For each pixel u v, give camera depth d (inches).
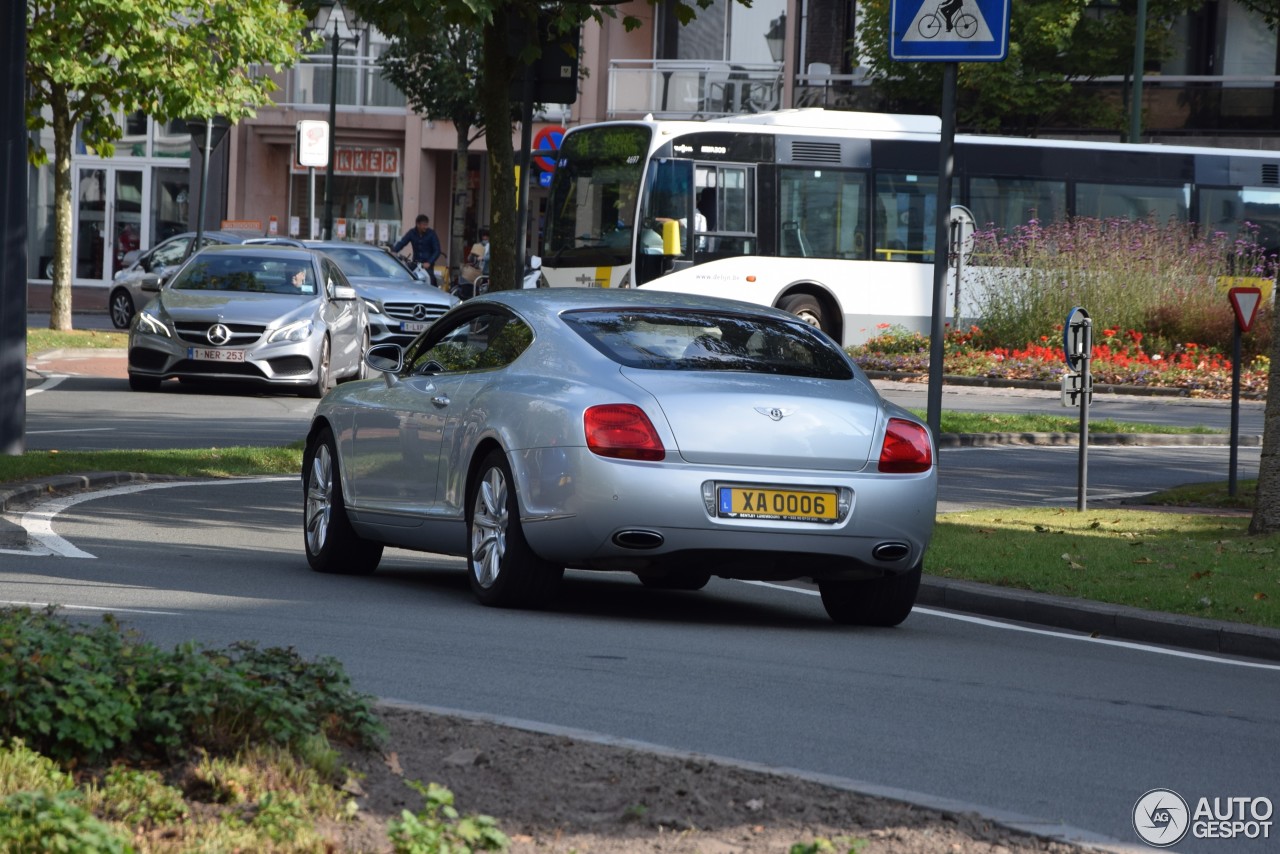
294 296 2832.2
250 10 3403.1
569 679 856.3
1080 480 1769.2
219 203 6348.4
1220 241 3858.3
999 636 1120.2
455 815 534.0
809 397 1053.2
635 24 1801.2
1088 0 4687.5
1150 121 5216.5
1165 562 1359.5
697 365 1067.9
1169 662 1045.8
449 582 1258.6
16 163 1702.8
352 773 594.6
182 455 1899.6
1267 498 1552.7
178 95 3363.7
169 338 2716.5
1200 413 3075.8
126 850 485.4
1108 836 610.5
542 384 1069.1
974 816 593.9
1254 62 5241.1
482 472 1093.8
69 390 2780.5
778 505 1026.7
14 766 554.6
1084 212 3978.8
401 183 6181.1
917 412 2783.0
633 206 3521.2
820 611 1206.3
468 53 5196.9
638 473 1010.1
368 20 1738.4
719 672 904.9
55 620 709.9
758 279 3654.0
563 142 3634.4
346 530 1258.6
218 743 606.9
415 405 1183.6
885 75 4822.8
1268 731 838.5
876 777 687.7
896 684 904.3
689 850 541.6
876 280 3779.5
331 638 941.2
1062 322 3695.9
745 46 5669.3
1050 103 4773.6
